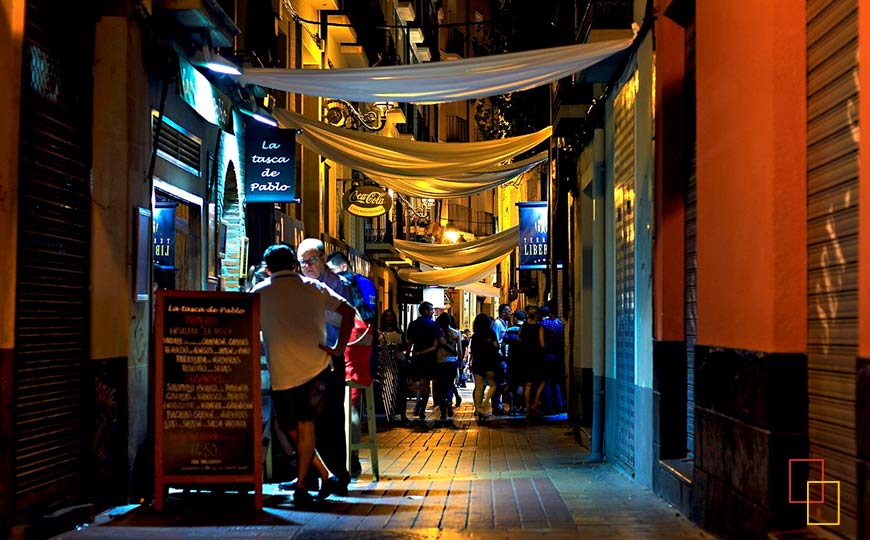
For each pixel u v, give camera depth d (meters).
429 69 9.49
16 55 6.24
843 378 4.82
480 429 16.52
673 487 7.51
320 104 20.11
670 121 8.28
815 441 5.16
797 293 5.29
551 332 18.56
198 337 7.30
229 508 7.48
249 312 7.32
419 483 9.23
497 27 20.36
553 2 18.05
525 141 15.39
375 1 27.61
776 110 5.32
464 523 6.90
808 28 5.30
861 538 4.30
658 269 8.30
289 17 17.81
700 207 6.77
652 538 6.29
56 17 6.92
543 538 6.32
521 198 47.34
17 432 6.28
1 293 6.16
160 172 8.84
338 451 8.41
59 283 6.95
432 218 45.12
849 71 4.77
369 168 15.17
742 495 5.66
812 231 5.25
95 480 7.36
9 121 6.20
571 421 16.55
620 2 11.03
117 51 7.66
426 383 18.48
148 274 8.19
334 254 9.69
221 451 7.29
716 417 6.23
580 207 15.20
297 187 19.11
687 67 8.18
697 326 6.81
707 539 6.20
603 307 12.23
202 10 8.62
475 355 18.34
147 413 8.20
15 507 6.23
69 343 7.11
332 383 8.39
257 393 7.30
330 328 8.92
